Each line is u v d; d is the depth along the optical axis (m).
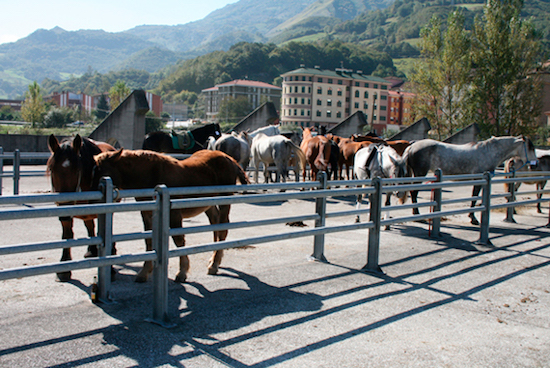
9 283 5.00
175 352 3.41
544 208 13.80
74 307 4.29
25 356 3.22
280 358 3.40
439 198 8.45
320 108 117.00
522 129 40.25
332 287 5.24
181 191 4.01
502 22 39.25
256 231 8.82
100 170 4.84
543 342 3.94
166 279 3.95
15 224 8.50
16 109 169.62
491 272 6.15
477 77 40.97
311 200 14.38
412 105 44.81
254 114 26.44
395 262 6.52
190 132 14.35
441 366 3.40
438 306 4.74
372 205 5.90
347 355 3.51
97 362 3.19
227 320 4.12
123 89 108.44
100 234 3.90
